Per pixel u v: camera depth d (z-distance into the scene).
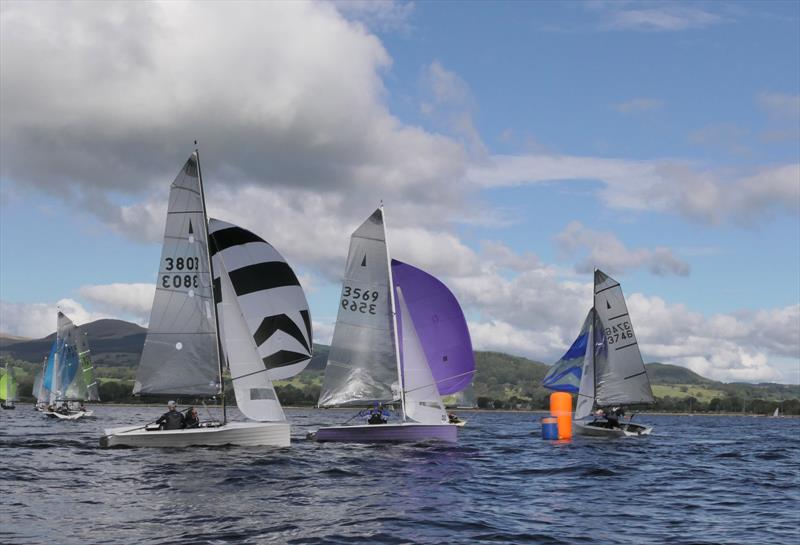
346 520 17.64
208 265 32.03
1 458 29.50
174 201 32.06
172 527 16.53
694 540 16.38
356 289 36.22
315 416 111.56
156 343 31.84
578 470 29.55
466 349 39.19
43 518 17.30
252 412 31.19
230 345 31.22
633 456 36.81
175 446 30.44
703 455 39.38
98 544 14.77
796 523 18.61
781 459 38.53
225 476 24.16
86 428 60.59
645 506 21.09
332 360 36.12
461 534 16.44
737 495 23.70
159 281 31.95
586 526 17.77
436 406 34.78
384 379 35.66
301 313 43.91
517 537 16.28
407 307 37.28
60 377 86.50
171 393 31.80
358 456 30.55
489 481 25.50
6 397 123.00
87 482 22.81
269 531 16.28
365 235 36.31
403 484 23.77
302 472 25.61
